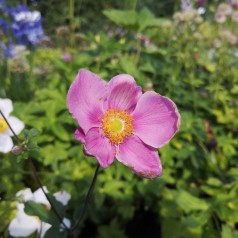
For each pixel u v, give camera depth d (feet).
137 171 0.45
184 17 1.17
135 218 1.01
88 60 1.11
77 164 0.93
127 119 0.47
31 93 1.13
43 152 0.91
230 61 1.37
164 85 1.15
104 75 1.01
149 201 0.97
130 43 1.30
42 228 0.65
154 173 0.45
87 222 0.96
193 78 1.20
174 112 0.45
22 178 0.88
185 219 0.78
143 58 1.25
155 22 1.05
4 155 0.81
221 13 1.34
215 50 1.44
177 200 0.79
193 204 0.79
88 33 1.17
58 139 0.94
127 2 1.34
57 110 0.96
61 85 1.05
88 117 0.44
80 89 0.43
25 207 0.57
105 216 0.95
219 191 0.86
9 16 1.30
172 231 0.86
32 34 1.14
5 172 0.81
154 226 1.00
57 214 0.56
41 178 0.89
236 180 0.93
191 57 1.22
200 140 1.02
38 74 1.30
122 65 1.02
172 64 1.23
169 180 0.93
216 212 0.78
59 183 0.89
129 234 0.99
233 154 1.06
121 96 0.48
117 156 0.46
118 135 0.46
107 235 0.93
